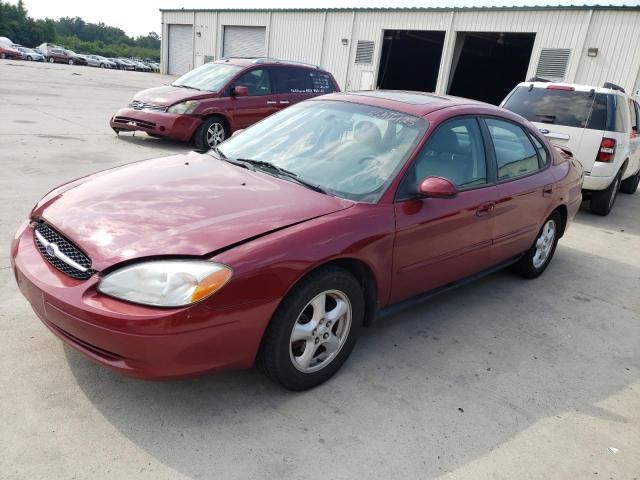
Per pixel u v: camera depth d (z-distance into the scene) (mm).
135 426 2512
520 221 4266
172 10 34188
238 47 30109
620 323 4281
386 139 3463
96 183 3197
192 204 2830
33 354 2928
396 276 3234
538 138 4684
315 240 2691
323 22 24984
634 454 2732
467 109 3867
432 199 3357
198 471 2295
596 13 17172
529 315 4227
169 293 2328
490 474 2480
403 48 25922
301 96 10727
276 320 2625
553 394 3178
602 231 7105
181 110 9133
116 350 2344
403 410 2854
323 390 2945
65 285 2471
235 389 2859
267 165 3465
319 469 2381
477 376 3266
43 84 19062
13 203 5270
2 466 2197
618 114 7336
